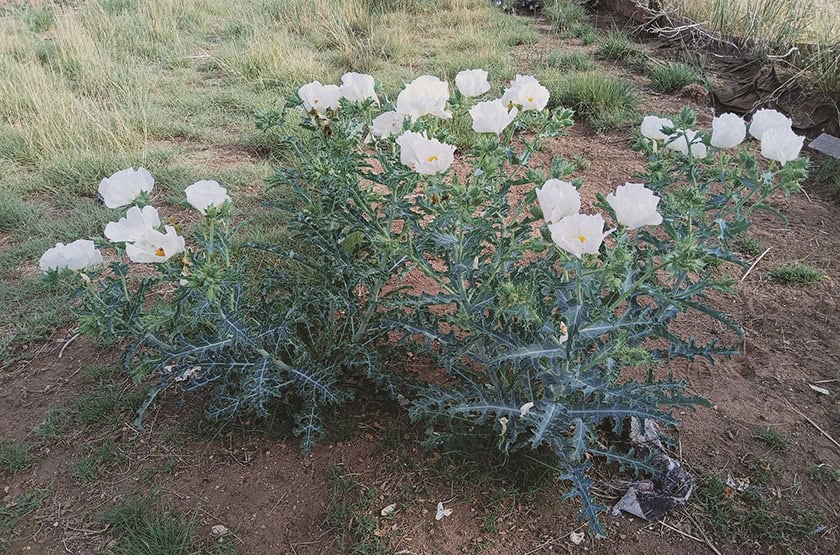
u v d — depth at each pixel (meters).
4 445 3.05
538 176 2.56
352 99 2.87
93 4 9.39
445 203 2.43
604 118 6.35
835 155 5.67
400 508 2.75
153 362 2.64
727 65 7.63
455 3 9.97
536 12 10.17
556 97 6.67
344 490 2.81
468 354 2.69
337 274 3.05
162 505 2.79
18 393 3.37
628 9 9.32
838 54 6.50
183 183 5.23
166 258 2.26
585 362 2.56
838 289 4.12
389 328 3.02
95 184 5.27
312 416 2.87
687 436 3.09
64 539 2.68
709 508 2.76
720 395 3.33
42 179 5.30
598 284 2.40
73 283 2.52
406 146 2.27
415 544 2.62
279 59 7.56
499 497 2.76
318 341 3.21
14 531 2.71
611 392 2.36
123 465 2.96
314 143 3.19
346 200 2.94
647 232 2.84
